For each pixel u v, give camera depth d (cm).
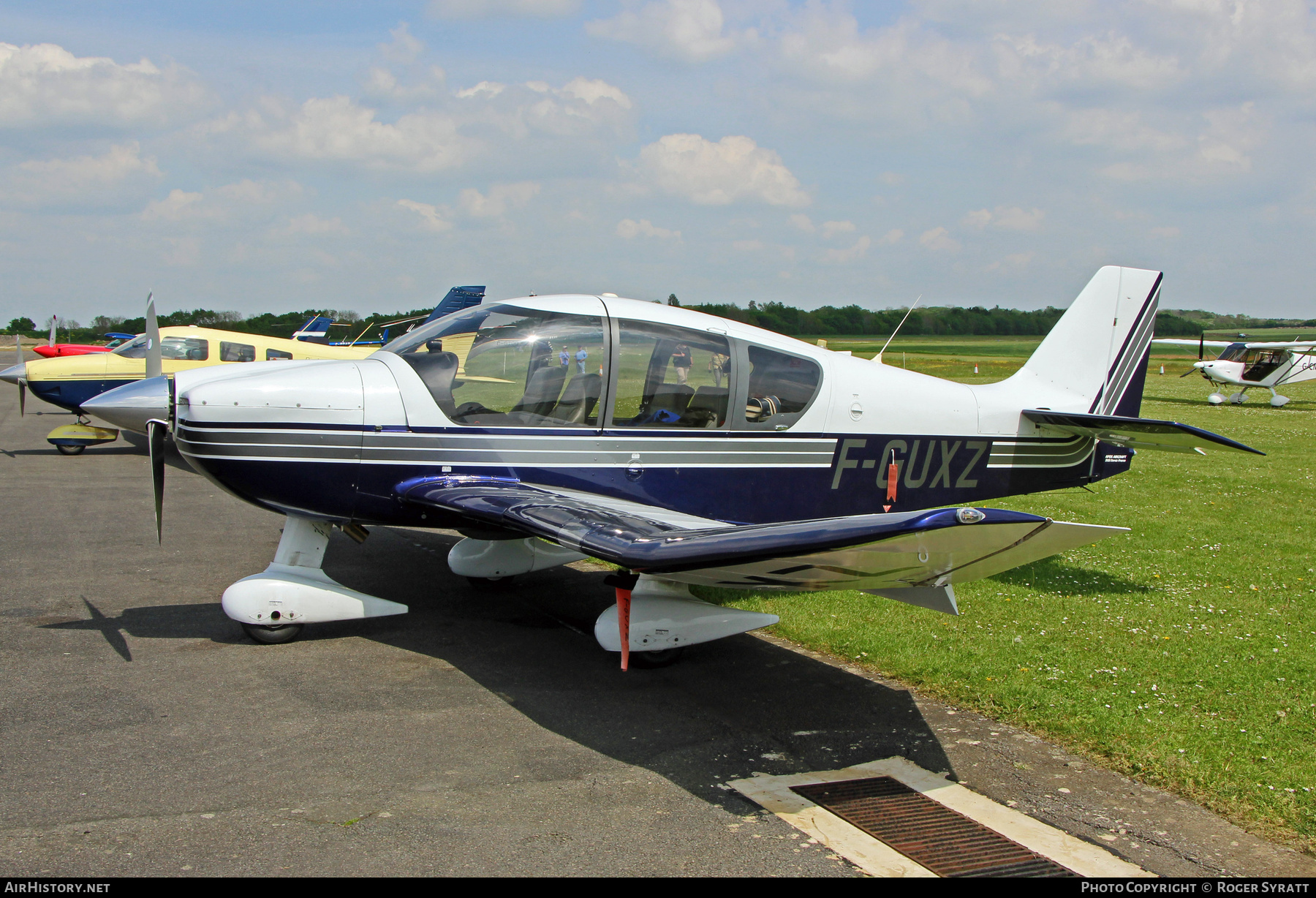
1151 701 383
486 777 303
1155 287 622
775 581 347
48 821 262
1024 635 475
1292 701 385
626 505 434
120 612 483
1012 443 580
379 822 269
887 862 257
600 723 355
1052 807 294
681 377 476
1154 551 690
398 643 450
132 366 1180
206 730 334
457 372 454
